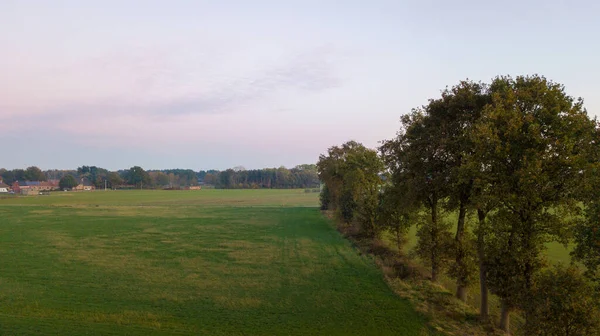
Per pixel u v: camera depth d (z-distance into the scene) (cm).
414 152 2317
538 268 1741
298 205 10862
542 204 1705
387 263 3153
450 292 2509
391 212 3450
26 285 2406
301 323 1839
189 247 3966
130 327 1720
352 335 1711
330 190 6938
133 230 5319
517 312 2088
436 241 2544
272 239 4559
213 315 1923
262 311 1998
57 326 1695
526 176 1591
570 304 1434
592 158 1593
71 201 12350
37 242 4200
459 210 2492
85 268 2928
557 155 1641
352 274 2812
